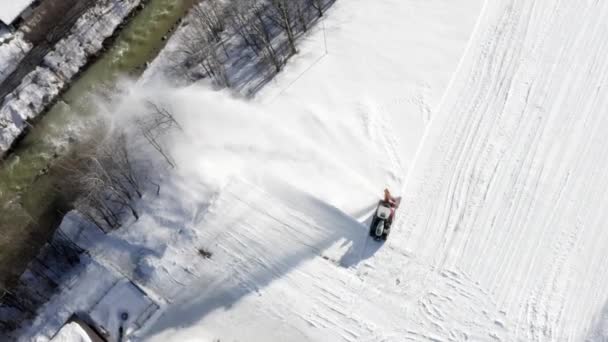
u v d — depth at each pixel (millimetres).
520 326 27000
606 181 30562
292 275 30359
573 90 34031
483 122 33625
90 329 30922
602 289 27531
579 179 30812
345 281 29547
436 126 33938
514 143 32562
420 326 27719
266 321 29375
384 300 28688
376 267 29688
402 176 32344
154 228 34438
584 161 31359
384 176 32562
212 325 29906
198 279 31438
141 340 30078
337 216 31406
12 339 33281
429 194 31469
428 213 30844
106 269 33656
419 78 36375
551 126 32844
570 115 33094
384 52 38469
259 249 31578
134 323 30547
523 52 36156
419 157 32906
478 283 28406
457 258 29250
